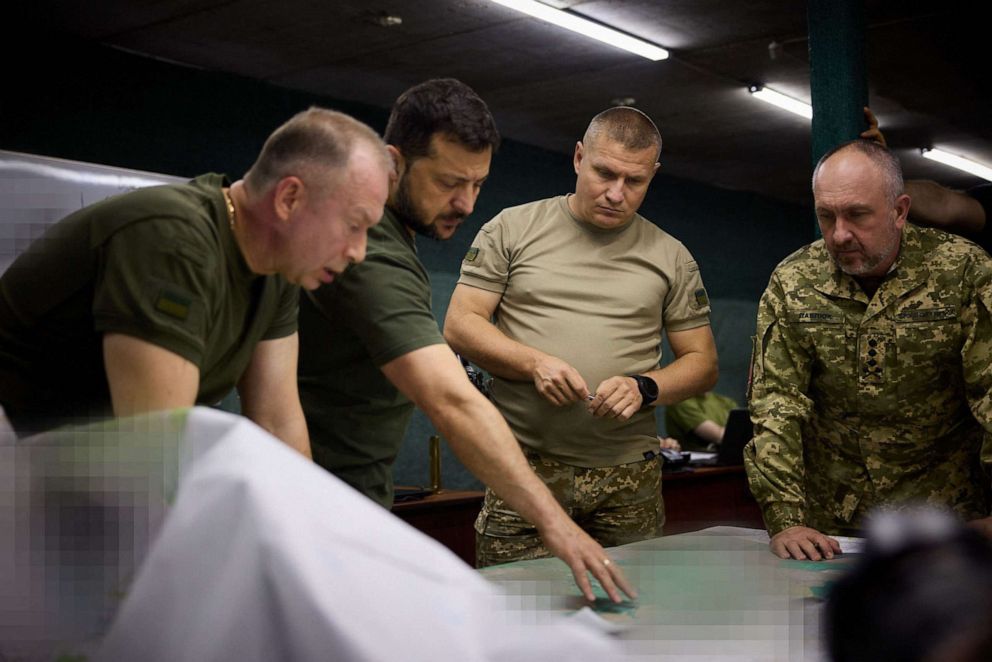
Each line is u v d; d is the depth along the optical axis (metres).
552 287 2.49
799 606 1.48
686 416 5.78
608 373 2.46
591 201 2.45
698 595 1.56
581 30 4.80
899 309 2.19
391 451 1.95
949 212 2.47
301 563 0.74
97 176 2.55
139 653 0.75
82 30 4.51
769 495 2.14
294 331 1.65
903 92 6.21
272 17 4.46
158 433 0.85
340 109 5.85
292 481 0.79
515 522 2.41
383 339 1.67
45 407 1.37
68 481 0.85
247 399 1.62
